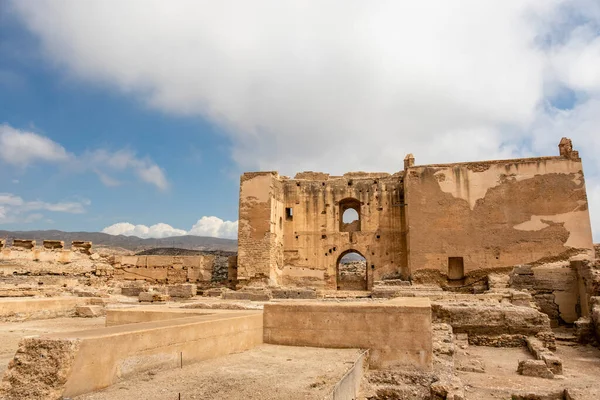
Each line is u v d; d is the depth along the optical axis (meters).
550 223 31.20
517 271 28.28
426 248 32.78
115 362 7.24
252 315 11.30
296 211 38.22
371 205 37.22
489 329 18.44
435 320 18.97
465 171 33.16
